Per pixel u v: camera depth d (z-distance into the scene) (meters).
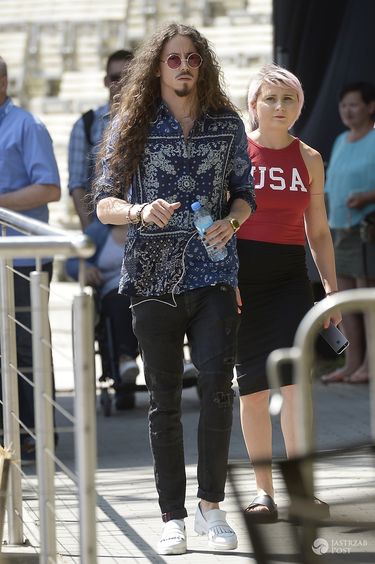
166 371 10.01
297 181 10.85
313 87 21.44
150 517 11.45
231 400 9.98
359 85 19.48
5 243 7.16
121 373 17.70
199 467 10.12
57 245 7.13
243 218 9.87
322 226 11.20
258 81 10.95
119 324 17.77
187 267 9.81
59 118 55.50
